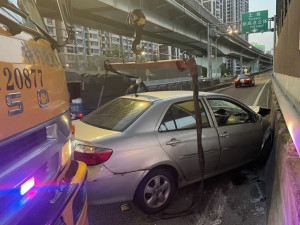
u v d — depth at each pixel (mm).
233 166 4016
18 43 1473
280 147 2764
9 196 1301
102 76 7832
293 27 3953
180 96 3619
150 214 3107
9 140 1285
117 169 2836
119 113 3496
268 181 3469
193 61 2939
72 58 13984
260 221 2951
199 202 3211
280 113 4574
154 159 3027
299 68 2643
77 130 3322
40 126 1607
